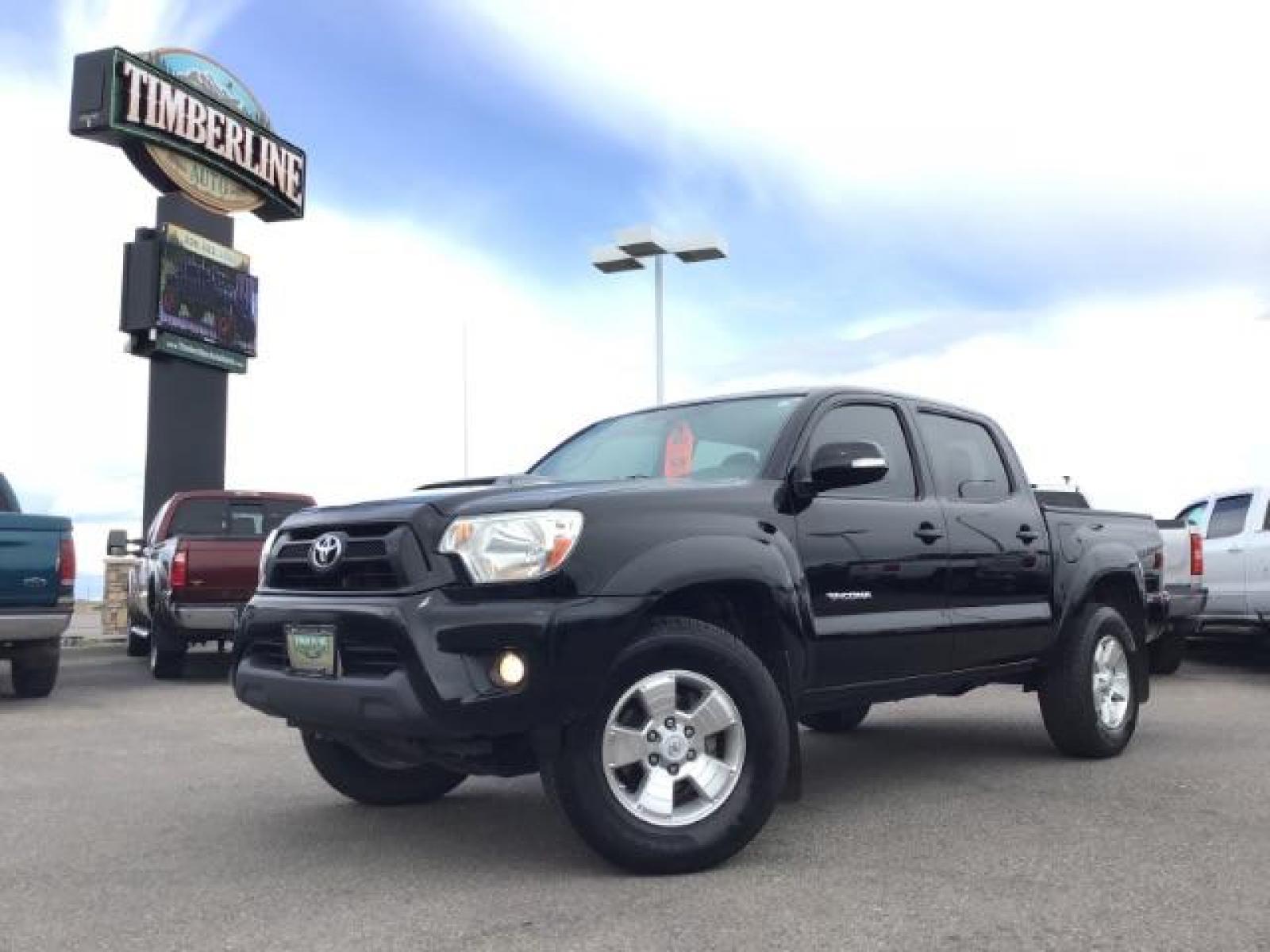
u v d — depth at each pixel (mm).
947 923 3533
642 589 4031
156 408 19312
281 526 4754
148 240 19031
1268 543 11086
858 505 5078
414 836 4766
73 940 3486
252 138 21031
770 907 3691
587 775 3961
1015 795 5457
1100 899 3771
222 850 4555
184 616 10703
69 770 6367
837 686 4855
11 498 10102
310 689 4195
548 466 5848
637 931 3461
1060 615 6148
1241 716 8234
